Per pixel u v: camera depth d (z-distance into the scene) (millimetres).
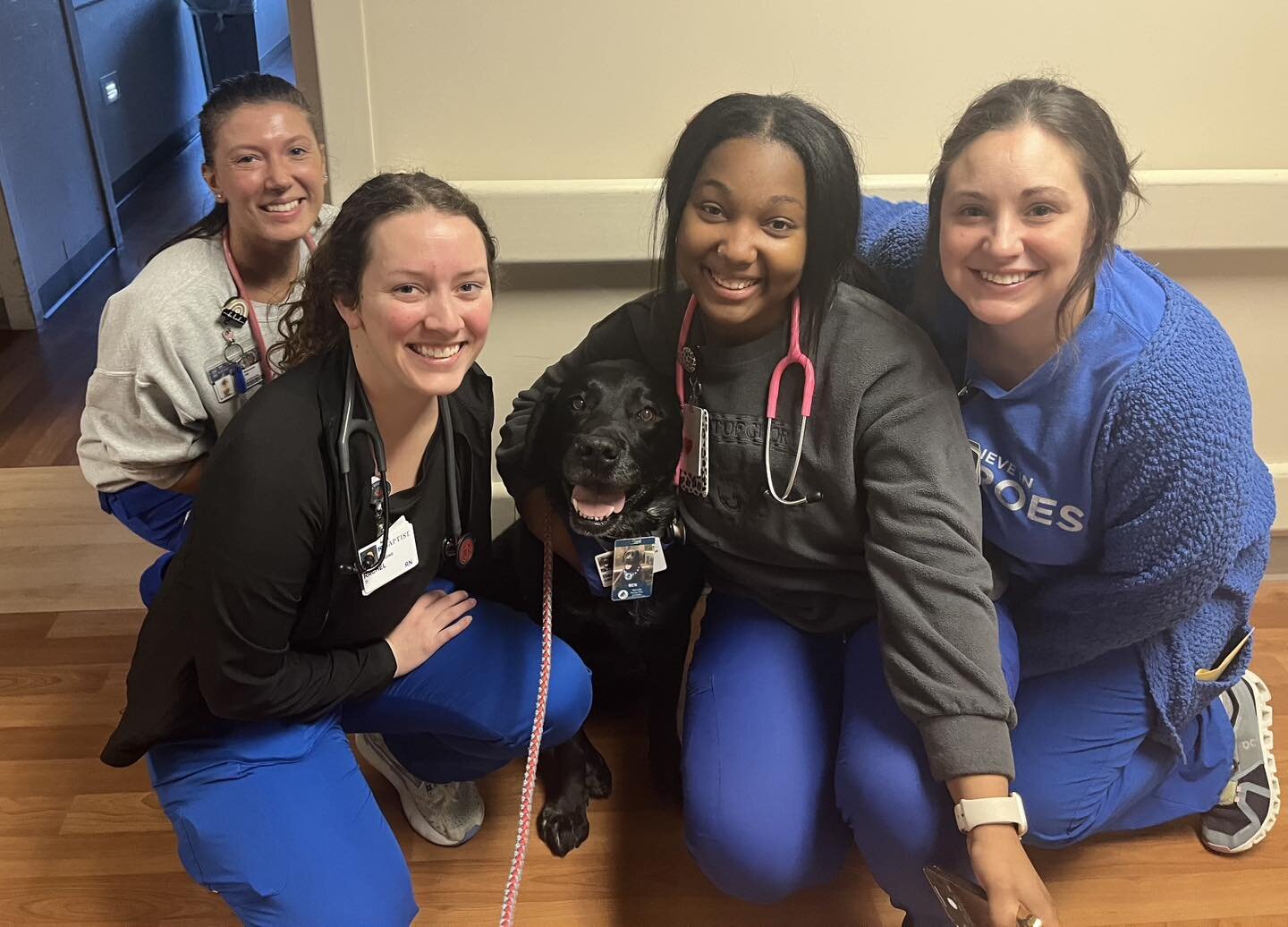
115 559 2072
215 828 1110
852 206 1103
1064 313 1107
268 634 1068
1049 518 1229
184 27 4852
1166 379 1100
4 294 3033
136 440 1374
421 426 1155
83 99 3434
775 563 1302
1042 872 1466
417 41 1561
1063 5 1598
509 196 1638
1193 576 1162
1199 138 1708
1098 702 1344
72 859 1441
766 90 1638
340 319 1102
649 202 1647
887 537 1134
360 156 1632
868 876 1454
